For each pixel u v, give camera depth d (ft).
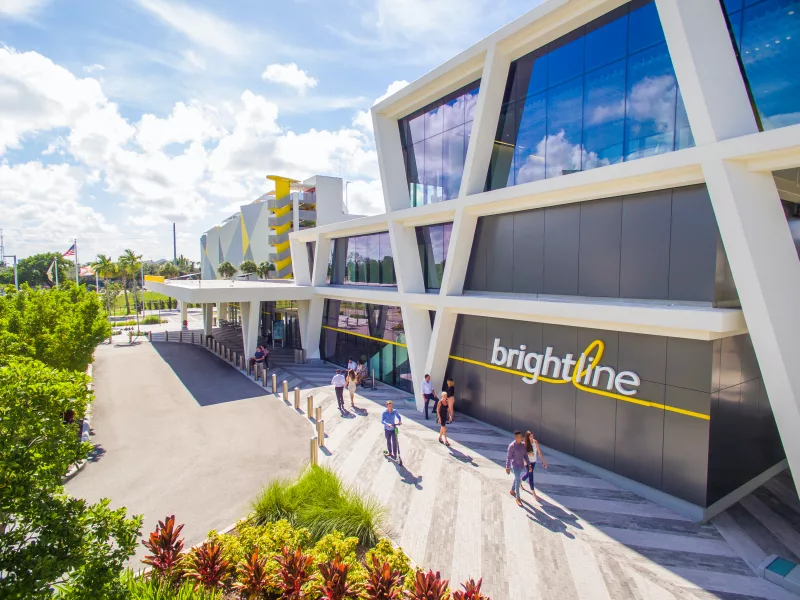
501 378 47.83
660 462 33.55
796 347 28.89
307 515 28.89
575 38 39.60
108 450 44.06
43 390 18.01
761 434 36.40
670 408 32.86
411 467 39.52
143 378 75.10
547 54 42.19
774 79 28.99
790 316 29.07
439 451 42.96
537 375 43.47
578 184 36.50
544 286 43.09
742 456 34.27
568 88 40.40
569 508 32.71
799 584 23.97
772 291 28.32
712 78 28.86
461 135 53.67
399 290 60.85
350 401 60.64
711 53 29.17
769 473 37.73
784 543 28.76
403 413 55.26
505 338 47.21
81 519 18.53
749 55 30.14
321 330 90.02
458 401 54.03
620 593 23.98
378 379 73.26
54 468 18.06
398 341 67.87
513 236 46.21
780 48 28.55
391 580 21.67
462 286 52.08
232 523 31.12
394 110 61.11
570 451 40.52
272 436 47.73
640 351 34.76
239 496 34.91
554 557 27.02
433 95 55.72
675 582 24.85
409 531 29.73
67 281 134.92
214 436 47.80
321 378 74.18
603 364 37.52
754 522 31.17
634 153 35.40
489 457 41.57
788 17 28.12
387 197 61.98
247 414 55.31
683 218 32.22
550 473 38.42
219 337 122.01
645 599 23.56
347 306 81.35
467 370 52.39
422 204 60.64
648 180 33.30
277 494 30.78
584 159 39.24
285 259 192.85
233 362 87.51
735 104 29.55
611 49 36.73
